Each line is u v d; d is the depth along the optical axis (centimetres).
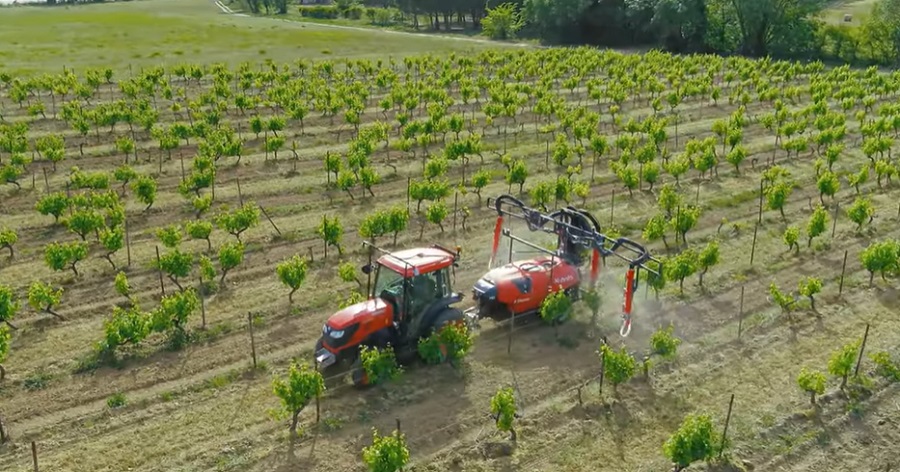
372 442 1814
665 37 9750
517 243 2995
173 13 15688
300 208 3447
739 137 4200
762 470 1742
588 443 1823
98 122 4559
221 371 2105
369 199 3591
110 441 1806
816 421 1908
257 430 1855
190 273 2734
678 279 2553
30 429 1839
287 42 10088
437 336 2012
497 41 10806
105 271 2745
